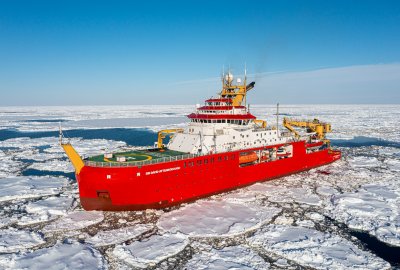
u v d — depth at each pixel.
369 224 21.53
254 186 30.77
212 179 26.77
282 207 25.20
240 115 29.70
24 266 16.17
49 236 19.95
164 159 23.78
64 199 27.03
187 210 24.02
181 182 24.53
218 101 29.73
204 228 20.89
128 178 21.86
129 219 22.34
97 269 16.00
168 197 23.98
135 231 20.47
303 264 16.67
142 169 22.12
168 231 20.39
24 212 24.52
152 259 17.05
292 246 18.52
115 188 21.94
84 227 21.16
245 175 29.80
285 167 34.34
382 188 30.11
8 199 27.73
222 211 23.92
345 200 26.25
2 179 34.22
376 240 19.55
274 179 33.56
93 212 23.44
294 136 39.38
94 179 21.89
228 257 17.34
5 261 16.58
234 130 29.56
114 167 21.69
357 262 16.77
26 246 18.56
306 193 28.61
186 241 19.11
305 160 37.06
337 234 20.36
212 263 16.75
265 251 18.14
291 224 21.94
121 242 19.12
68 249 17.86
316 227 21.42
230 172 28.20
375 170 38.38
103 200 22.66
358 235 20.25
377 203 25.69
